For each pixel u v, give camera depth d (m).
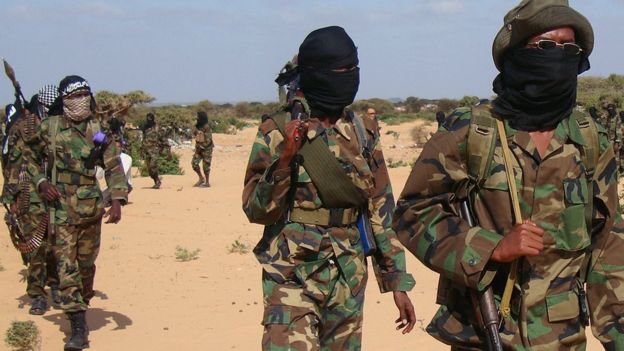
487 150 3.18
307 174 4.22
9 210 7.77
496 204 3.18
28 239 6.96
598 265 3.29
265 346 4.13
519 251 3.00
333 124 4.30
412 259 9.98
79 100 6.69
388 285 4.45
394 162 28.45
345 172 4.23
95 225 6.85
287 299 4.19
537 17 3.08
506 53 3.20
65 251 6.64
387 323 7.12
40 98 7.55
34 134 6.71
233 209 14.76
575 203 3.14
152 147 18.56
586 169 3.19
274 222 4.29
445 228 3.22
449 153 3.23
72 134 6.74
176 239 11.58
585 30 3.14
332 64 4.19
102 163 6.84
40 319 7.66
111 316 7.60
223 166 29.16
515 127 3.18
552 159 3.15
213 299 8.20
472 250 3.11
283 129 4.27
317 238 4.23
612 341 3.26
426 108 97.94
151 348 6.61
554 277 3.17
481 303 3.16
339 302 4.31
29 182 7.26
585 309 3.23
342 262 4.27
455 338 3.30
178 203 15.51
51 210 6.66
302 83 4.29
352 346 4.37
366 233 4.39
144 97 53.19
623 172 19.36
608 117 19.77
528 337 3.16
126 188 6.85
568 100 3.17
